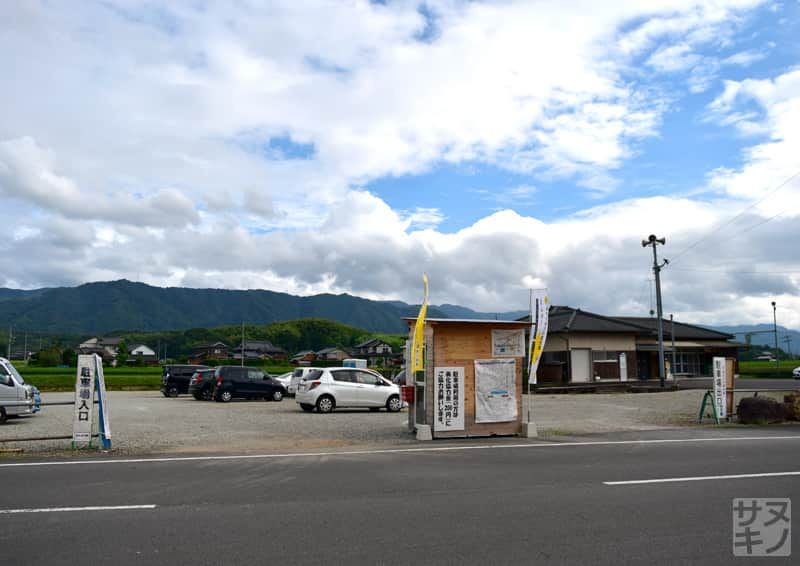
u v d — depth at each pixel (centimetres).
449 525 627
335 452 1143
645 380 4056
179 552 540
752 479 872
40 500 730
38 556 530
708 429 1579
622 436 1421
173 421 1823
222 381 2903
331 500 735
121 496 753
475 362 1428
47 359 8350
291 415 2067
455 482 848
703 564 521
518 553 542
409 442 1323
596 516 664
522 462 1028
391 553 539
